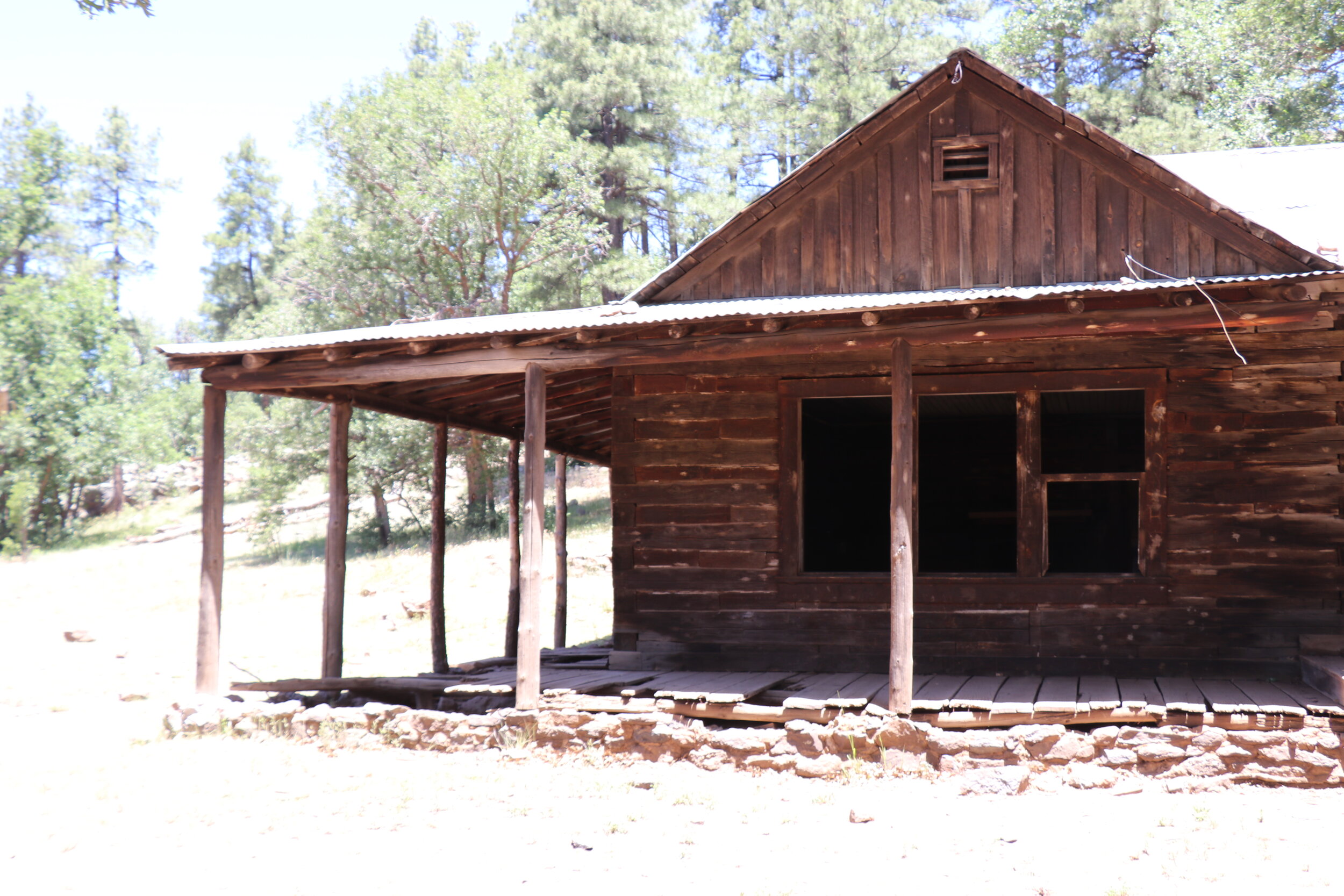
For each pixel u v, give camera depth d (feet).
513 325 27.53
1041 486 30.12
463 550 91.66
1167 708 22.94
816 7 113.91
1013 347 30.32
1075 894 16.25
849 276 29.99
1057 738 23.02
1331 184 34.14
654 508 32.68
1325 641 27.76
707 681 29.09
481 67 104.01
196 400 190.29
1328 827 19.33
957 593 30.42
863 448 48.98
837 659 31.19
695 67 129.49
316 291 103.24
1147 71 100.68
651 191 125.18
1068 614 29.63
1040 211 28.68
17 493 132.36
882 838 19.48
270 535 110.01
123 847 20.22
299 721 28.78
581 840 19.69
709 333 26.11
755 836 19.94
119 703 39.32
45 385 144.36
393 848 19.75
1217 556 28.68
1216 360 28.86
